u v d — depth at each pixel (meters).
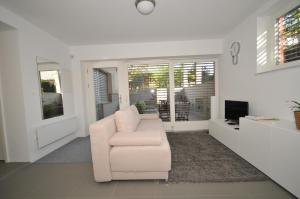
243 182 1.81
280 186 1.71
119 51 3.87
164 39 3.67
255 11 2.50
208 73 4.27
